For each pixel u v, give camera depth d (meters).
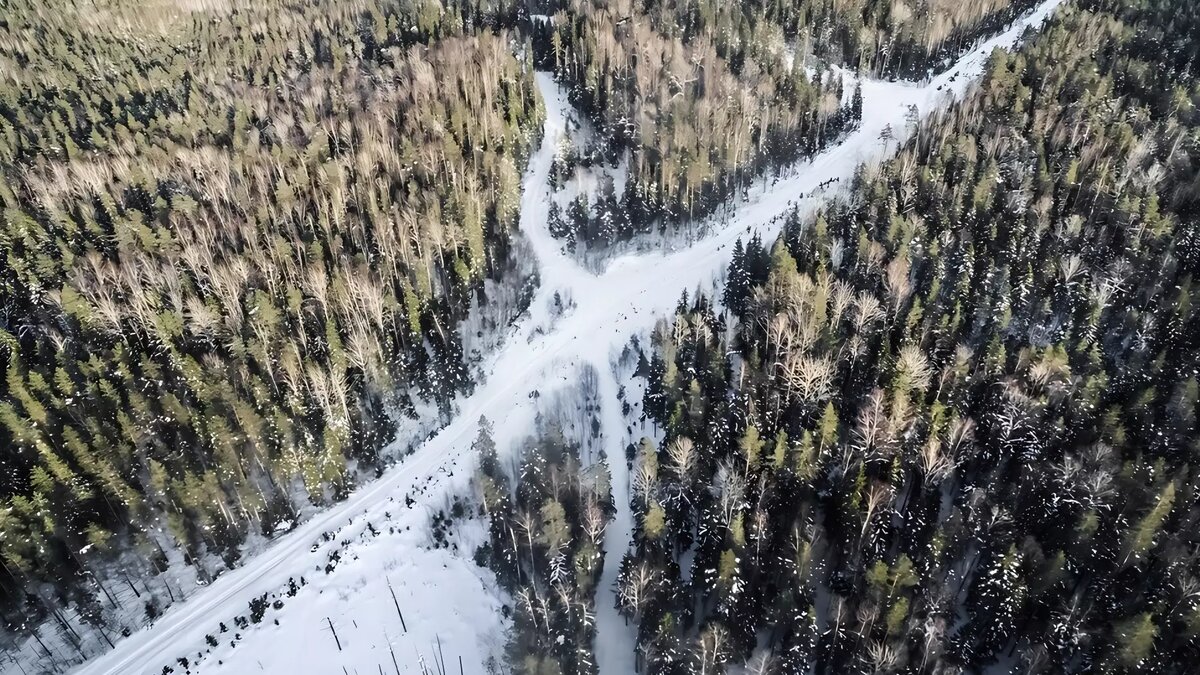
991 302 84.56
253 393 80.62
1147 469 63.97
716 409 76.62
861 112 145.12
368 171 114.06
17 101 133.50
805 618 58.12
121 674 64.88
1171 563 57.91
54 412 77.25
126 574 71.00
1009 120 120.75
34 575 66.69
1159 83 127.06
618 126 129.25
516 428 86.88
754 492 68.06
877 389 72.06
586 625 63.00
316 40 160.88
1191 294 81.38
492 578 72.00
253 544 75.50
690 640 59.41
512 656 62.81
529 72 141.50
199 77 144.12
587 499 71.00
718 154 120.00
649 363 90.88
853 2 164.12
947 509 69.25
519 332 101.06
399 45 157.88
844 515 65.00
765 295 88.12
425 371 90.56
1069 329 82.31
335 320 91.00
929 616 56.94
